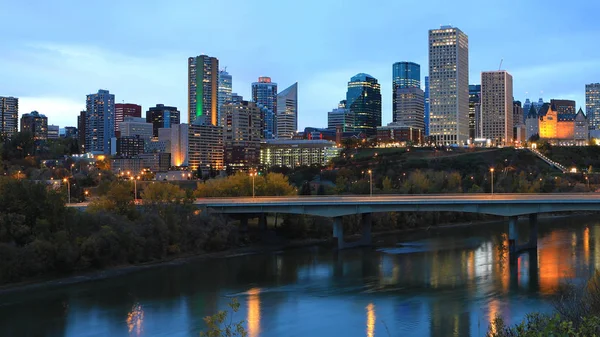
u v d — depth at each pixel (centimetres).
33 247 11294
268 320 8644
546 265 12612
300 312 9088
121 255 12850
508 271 12062
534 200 14462
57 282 11138
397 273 12125
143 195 16962
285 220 17525
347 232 18488
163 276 11944
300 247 16138
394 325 8319
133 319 8719
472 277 11544
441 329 8075
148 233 13688
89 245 12031
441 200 15312
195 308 9350
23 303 9638
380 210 15688
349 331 8081
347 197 16850
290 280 11569
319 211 15975
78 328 8294
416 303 9544
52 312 9112
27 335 8000
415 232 19562
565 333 3344
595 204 14100
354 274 12119
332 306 9438
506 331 4928
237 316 8850
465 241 17000
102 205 14362
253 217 17675
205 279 11681
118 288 10769
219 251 15050
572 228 19600
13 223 11575
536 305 9188
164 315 8925
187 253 14375
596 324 3356
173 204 15175
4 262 10850
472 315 8738
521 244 15062
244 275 12106
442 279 11419
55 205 12212
